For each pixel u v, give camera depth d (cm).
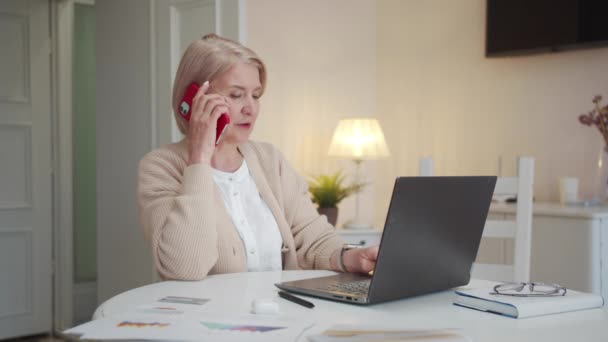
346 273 161
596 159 329
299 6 379
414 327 108
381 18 430
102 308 121
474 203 135
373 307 123
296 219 192
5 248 382
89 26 469
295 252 187
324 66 396
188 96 173
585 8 321
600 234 281
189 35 279
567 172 342
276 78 366
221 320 106
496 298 121
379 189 430
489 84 376
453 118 394
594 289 280
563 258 289
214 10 265
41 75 395
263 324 104
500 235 204
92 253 476
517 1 353
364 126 360
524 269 198
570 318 115
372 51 431
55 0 399
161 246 153
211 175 162
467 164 387
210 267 155
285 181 195
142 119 302
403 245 122
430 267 132
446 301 130
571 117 340
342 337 95
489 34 368
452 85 394
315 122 390
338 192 357
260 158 193
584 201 317
